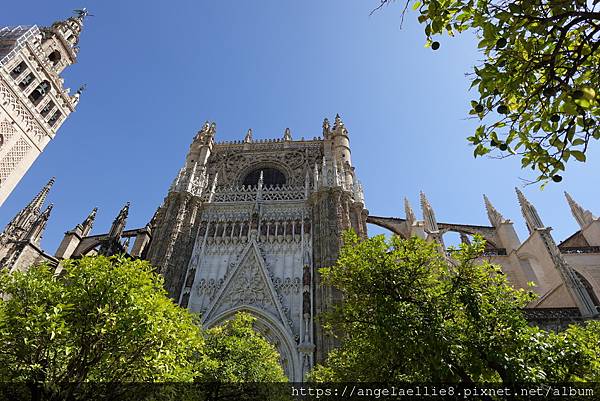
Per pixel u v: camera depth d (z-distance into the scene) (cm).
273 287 3141
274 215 3803
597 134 617
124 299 1188
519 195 4041
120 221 3750
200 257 3481
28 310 1130
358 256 1432
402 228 4712
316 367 2458
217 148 4878
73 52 5688
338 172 4044
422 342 1089
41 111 4759
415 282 1364
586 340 1288
